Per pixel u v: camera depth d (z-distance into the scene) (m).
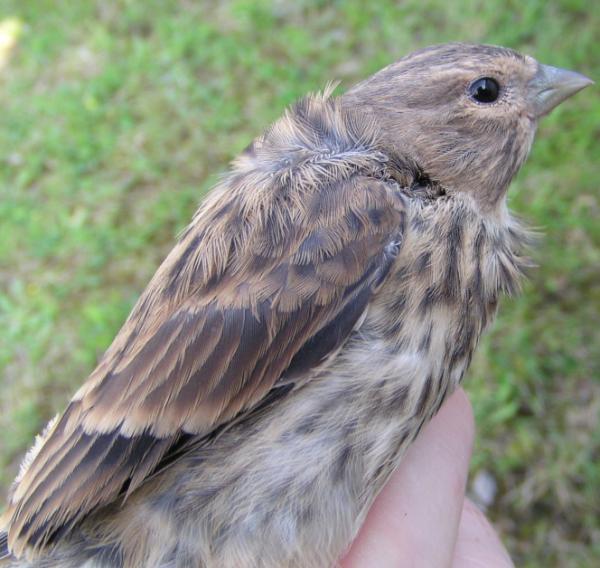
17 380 0.28
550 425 0.25
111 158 0.34
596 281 0.27
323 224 0.13
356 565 0.15
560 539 0.23
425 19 0.36
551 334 0.26
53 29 0.41
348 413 0.14
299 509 0.14
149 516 0.14
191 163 0.33
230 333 0.13
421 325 0.14
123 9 0.41
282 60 0.36
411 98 0.15
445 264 0.14
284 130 0.15
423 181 0.15
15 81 0.39
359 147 0.15
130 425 0.13
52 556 0.14
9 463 0.27
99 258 0.31
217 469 0.14
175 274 0.14
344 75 0.35
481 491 0.24
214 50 0.37
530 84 0.16
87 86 0.37
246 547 0.14
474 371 0.25
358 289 0.13
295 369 0.13
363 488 0.14
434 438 0.17
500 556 0.17
